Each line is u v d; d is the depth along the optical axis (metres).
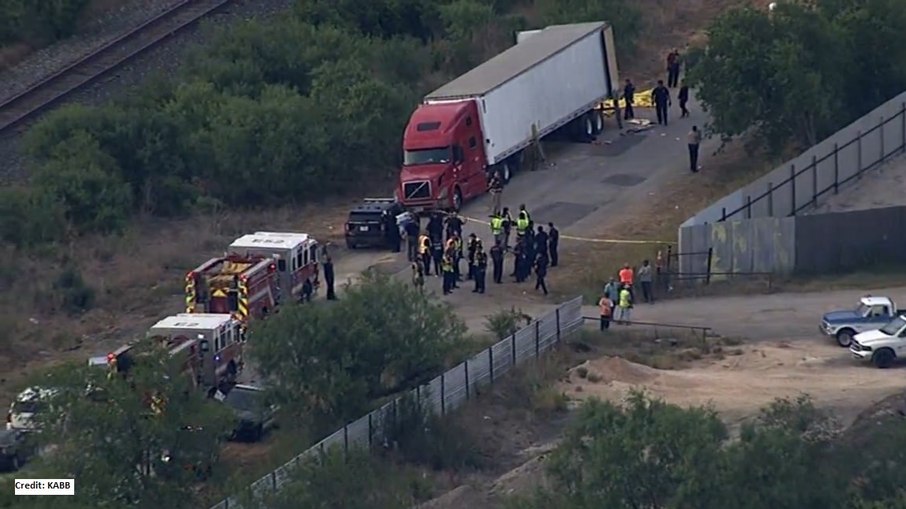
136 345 151.38
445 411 161.50
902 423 118.38
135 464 134.75
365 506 125.06
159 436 134.75
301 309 158.25
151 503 133.12
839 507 103.62
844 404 158.50
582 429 112.50
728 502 103.06
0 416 165.38
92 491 130.38
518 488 138.62
